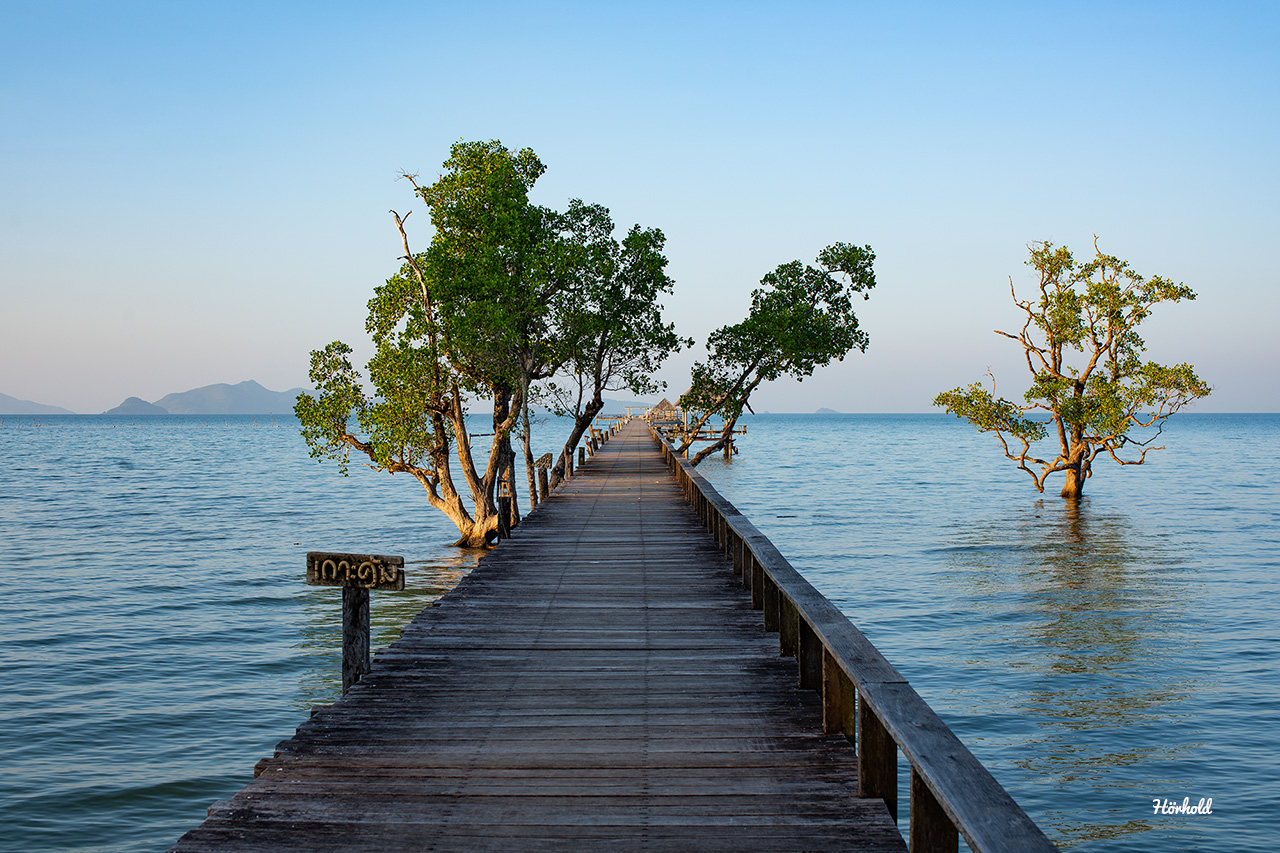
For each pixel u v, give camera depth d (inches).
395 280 900.6
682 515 654.5
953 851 121.1
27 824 304.7
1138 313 1279.5
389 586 238.5
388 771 181.6
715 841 149.4
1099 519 1259.2
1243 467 2512.3
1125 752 375.6
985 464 2650.1
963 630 589.0
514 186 936.3
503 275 917.2
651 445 1749.5
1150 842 301.6
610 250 1075.9
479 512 963.3
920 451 3540.8
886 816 157.8
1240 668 494.0
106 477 2236.7
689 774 179.2
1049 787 343.6
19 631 582.9
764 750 192.4
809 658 237.0
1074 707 430.3
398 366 864.9
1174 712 422.0
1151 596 703.7
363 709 221.8
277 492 1782.7
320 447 908.0
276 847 147.9
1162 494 1659.7
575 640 293.0
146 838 297.6
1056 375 1366.9
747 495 1633.9
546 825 156.4
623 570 427.2
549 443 3895.2
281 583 763.4
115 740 382.3
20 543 1019.3
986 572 820.6
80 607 661.3
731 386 1493.6
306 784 174.9
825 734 199.0
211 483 2033.7
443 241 935.7
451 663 265.1
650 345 1103.0
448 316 888.3
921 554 933.8
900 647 544.4
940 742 120.0
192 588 740.0
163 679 474.0
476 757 189.0
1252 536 1076.5
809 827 154.1
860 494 1653.5
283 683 467.8
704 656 272.5
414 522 1242.6
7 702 431.2
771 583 304.0
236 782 340.5
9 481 2078.0
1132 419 1309.1
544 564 444.8
